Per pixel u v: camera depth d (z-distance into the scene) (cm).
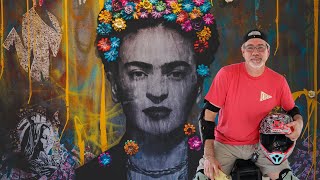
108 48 508
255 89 369
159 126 512
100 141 510
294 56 518
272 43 516
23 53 507
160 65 510
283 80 375
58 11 507
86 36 508
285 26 516
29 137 509
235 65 375
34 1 507
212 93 374
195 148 513
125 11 509
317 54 518
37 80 508
